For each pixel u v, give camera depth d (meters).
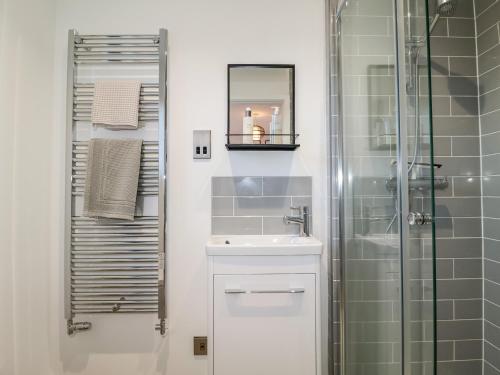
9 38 1.29
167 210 1.60
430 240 0.83
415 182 0.89
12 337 1.31
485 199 1.58
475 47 1.61
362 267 1.29
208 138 1.61
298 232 1.61
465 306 1.59
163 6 1.62
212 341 1.32
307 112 1.63
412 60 0.89
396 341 0.99
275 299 1.33
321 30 1.63
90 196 1.48
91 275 1.56
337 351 1.52
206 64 1.62
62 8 1.62
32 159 1.44
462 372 1.58
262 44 1.63
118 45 1.57
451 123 1.60
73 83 1.55
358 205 1.33
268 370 1.33
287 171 1.62
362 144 1.27
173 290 1.60
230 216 1.61
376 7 1.11
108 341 1.58
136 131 1.60
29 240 1.42
